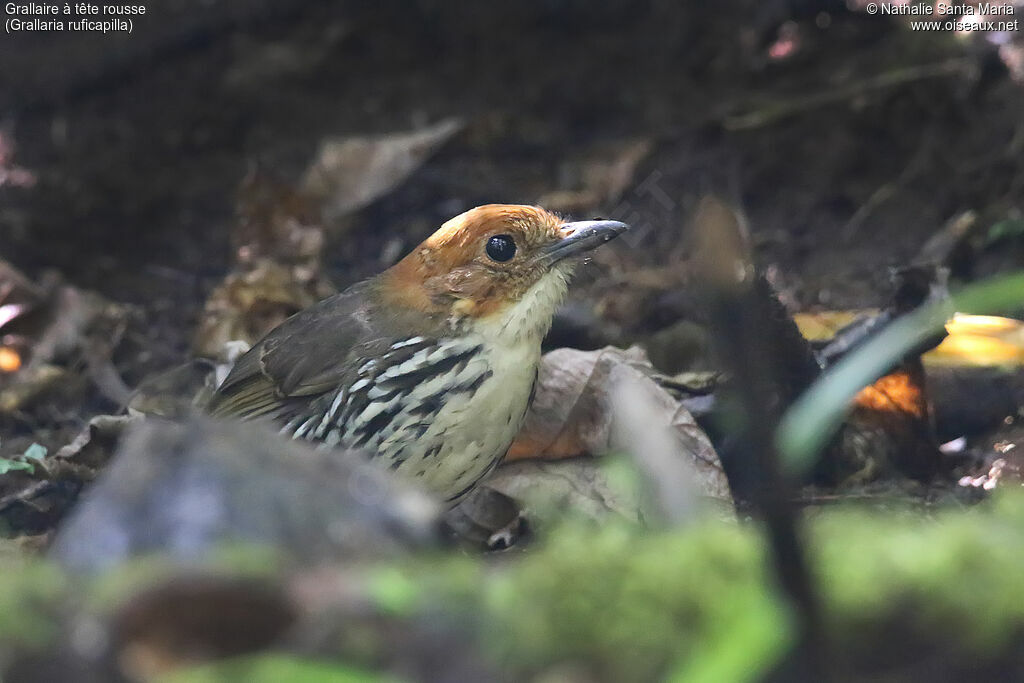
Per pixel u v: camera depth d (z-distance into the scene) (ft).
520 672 12.64
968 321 38.09
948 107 50.88
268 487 13.96
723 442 33.83
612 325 42.86
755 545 13.56
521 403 32.35
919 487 33.19
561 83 58.54
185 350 45.98
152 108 59.82
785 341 30.63
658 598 12.91
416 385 31.83
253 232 49.67
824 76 54.90
